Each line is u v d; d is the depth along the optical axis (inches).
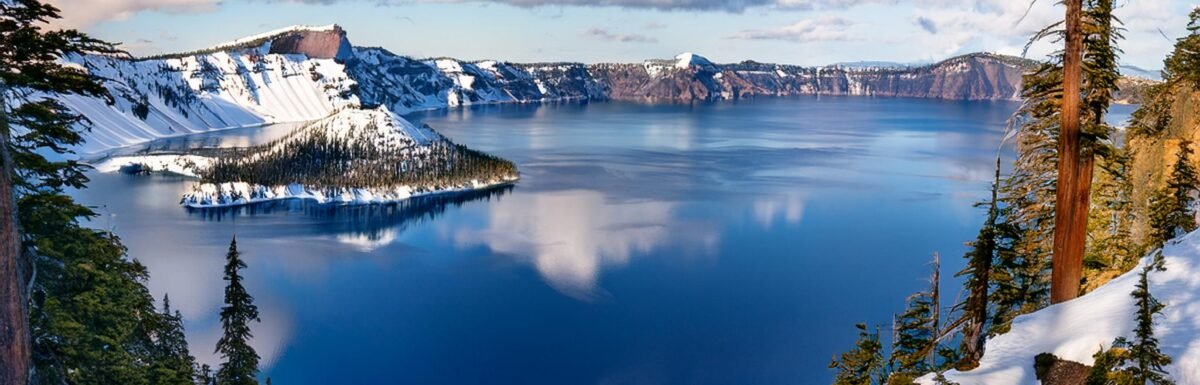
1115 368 796.6
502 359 4340.6
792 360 4303.6
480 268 6294.3
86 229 1392.7
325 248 7165.4
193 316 4909.0
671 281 5851.4
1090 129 1058.7
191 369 1971.0
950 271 5920.3
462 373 4163.4
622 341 4601.4
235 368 1829.5
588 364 4261.8
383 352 4451.3
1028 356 938.1
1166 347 803.4
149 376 1651.1
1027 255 1279.5
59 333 1207.6
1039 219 1317.7
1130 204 1446.9
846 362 1252.5
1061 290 1095.0
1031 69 1192.2
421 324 4931.1
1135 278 995.3
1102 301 965.2
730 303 5305.1
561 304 5324.8
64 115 1203.2
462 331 4795.8
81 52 1034.7
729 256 6589.6
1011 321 1037.2
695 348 4483.3
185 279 5895.7
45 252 1222.3
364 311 5187.0
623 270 6166.3
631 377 4077.3
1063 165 1080.2
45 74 980.6
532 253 6801.2
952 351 1133.7
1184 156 1261.1
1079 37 1036.5
